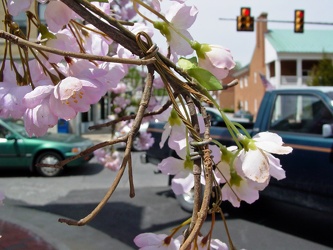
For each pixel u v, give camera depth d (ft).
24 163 27.37
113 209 18.66
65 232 15.55
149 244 2.14
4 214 17.93
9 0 2.15
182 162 2.46
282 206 18.40
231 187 2.17
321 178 12.98
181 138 2.47
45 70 2.31
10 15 2.23
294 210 17.90
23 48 2.26
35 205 19.79
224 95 169.17
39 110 2.03
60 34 2.39
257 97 129.49
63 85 1.95
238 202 2.19
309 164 13.34
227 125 2.10
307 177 13.37
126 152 1.71
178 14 2.35
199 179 1.69
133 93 14.35
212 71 2.27
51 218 17.47
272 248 13.66
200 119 2.21
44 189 23.44
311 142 13.38
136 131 1.78
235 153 2.13
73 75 2.20
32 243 14.14
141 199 20.49
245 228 15.58
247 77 140.87
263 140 2.11
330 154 12.80
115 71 2.37
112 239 14.92
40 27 2.29
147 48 2.01
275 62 112.06
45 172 27.53
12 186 24.25
